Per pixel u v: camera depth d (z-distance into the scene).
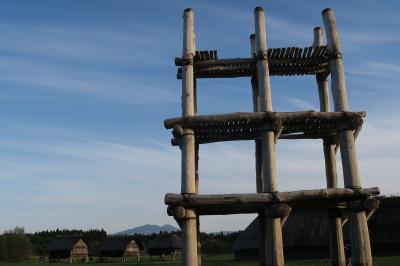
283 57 18.11
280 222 15.95
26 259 100.94
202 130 17.86
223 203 16.00
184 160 16.67
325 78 19.70
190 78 17.69
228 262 50.59
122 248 84.44
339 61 17.69
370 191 16.19
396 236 47.06
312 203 17.19
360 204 16.16
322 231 51.69
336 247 18.66
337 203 17.44
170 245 85.94
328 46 17.94
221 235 116.38
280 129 16.75
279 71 19.45
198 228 19.34
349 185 16.39
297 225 53.75
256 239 55.97
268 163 16.38
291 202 16.72
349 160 16.59
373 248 47.75
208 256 80.62
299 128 18.45
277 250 15.58
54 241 94.44
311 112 16.80
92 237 131.25
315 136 19.66
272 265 15.53
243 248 56.91
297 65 18.78
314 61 18.23
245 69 19.14
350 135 16.83
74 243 91.44
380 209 51.53
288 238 52.38
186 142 16.84
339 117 16.84
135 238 87.75
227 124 17.05
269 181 16.20
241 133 18.81
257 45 17.95
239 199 16.00
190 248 15.97
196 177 19.58
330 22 18.14
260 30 18.06
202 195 16.17
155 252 87.00
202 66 18.45
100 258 85.94
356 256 16.08
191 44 18.12
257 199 15.93
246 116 16.62
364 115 16.86
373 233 48.28
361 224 16.23
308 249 51.19
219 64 18.17
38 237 129.38
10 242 100.31
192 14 18.55
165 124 16.88
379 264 33.38
